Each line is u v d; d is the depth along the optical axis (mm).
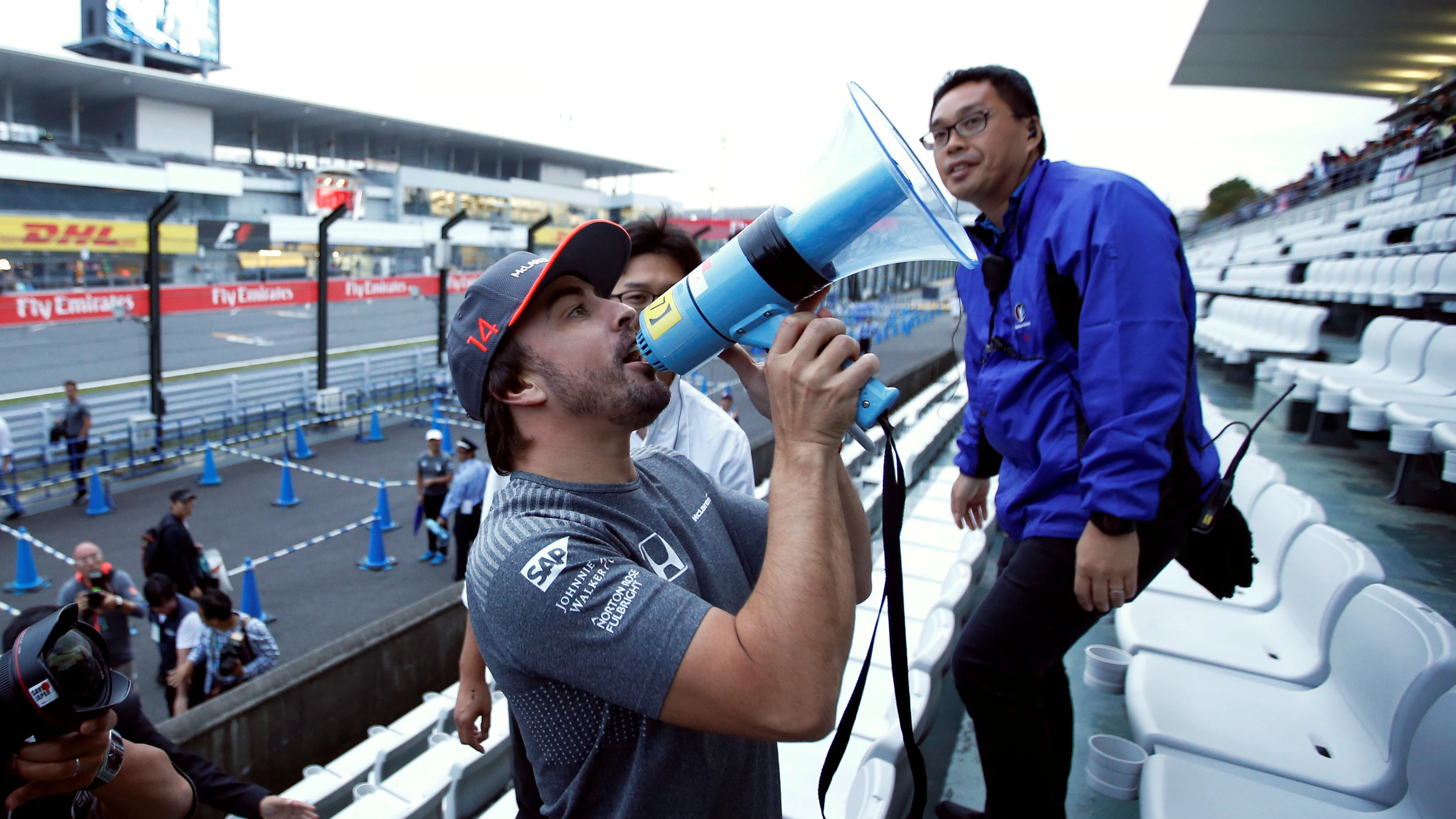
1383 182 12477
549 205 55125
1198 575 1696
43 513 9797
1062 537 1510
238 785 2277
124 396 12531
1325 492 3887
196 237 32219
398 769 2783
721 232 20250
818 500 824
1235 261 16781
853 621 800
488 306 960
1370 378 4934
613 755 891
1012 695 1567
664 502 1056
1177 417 1366
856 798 1803
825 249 897
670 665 771
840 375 845
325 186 29594
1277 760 1705
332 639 6762
